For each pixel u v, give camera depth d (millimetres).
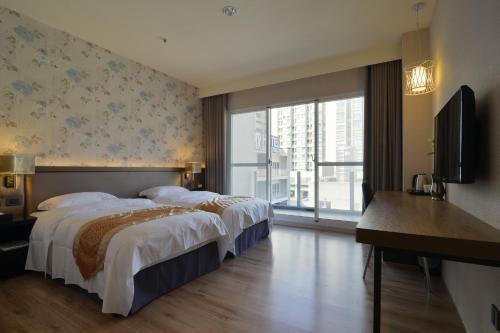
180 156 4930
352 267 2725
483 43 1372
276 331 1684
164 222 2217
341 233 4070
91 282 1990
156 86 4445
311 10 2771
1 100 2713
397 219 1360
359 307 1965
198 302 2041
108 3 2646
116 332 1664
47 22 3004
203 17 2904
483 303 1380
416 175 2922
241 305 1998
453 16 1984
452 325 1737
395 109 3594
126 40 3428
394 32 3215
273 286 2311
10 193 2709
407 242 1045
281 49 3686
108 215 2420
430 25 2988
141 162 4203
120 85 3877
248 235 3381
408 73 2797
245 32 3227
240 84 4887
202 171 5363
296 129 4777
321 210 4449
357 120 4098
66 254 2203
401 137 3553
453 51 1992
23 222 2537
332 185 4332
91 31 3203
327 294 2164
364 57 3734
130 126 4027
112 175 3688
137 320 1796
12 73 2787
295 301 2055
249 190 5172
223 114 5141
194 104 5262
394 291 2201
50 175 3023
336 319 1814
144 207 2928
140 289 1949
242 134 5230
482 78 1390
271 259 2975
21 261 2512
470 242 954
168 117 4684
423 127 3041
